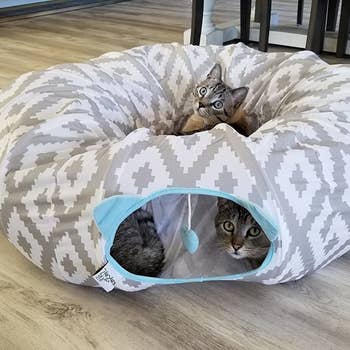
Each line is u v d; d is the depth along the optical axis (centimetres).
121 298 113
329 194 106
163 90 193
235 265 119
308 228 104
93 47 328
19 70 276
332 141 112
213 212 127
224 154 102
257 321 107
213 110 167
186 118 179
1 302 112
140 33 368
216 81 171
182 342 101
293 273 110
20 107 136
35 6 455
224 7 461
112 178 102
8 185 115
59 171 108
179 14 441
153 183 101
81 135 125
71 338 102
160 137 108
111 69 180
